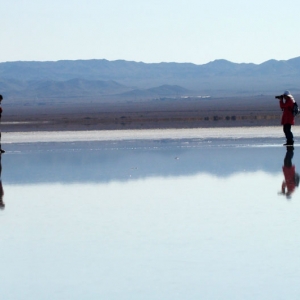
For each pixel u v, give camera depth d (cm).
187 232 1266
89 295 922
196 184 1884
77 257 1108
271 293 913
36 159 2689
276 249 1124
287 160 2444
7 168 2391
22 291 945
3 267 1063
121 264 1062
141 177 2058
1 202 1652
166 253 1121
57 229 1322
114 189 1822
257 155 2656
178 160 2533
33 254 1134
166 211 1481
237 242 1179
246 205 1527
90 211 1504
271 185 1820
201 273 1005
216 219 1377
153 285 957
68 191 1803
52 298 913
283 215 1398
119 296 916
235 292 920
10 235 1279
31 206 1584
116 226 1338
